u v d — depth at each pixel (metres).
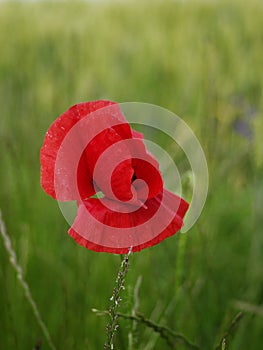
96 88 0.96
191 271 0.54
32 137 0.74
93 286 0.54
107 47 1.21
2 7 1.37
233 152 0.74
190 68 1.05
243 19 1.33
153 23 1.38
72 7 1.46
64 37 1.21
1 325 0.51
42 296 0.54
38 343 0.40
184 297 0.53
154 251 0.56
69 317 0.51
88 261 0.52
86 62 1.11
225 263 0.63
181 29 1.27
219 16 1.37
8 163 0.69
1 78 1.08
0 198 0.63
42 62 1.14
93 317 0.52
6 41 1.19
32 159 0.70
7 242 0.40
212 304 0.56
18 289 0.52
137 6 1.45
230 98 0.90
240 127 0.79
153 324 0.37
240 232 0.70
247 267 0.63
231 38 1.16
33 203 0.64
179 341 0.40
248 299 0.56
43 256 0.57
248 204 0.71
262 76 1.03
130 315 0.36
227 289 0.59
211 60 0.99
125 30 1.35
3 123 0.83
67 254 0.58
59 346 0.49
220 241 0.66
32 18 1.31
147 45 1.19
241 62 1.08
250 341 0.52
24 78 0.99
